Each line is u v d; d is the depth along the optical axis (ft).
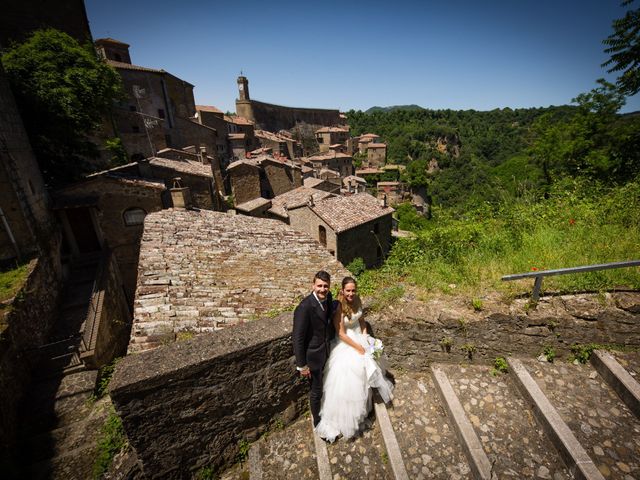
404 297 12.51
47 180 52.21
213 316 17.88
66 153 54.24
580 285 11.70
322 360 9.87
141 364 8.49
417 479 8.73
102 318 32.53
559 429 8.89
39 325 29.60
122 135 89.35
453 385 11.02
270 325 10.37
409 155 268.00
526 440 9.21
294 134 234.79
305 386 11.30
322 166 176.76
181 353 8.93
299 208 64.44
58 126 49.75
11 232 32.01
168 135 112.27
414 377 11.88
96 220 46.47
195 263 24.11
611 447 8.55
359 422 10.57
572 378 10.59
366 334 10.75
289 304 19.93
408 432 10.02
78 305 36.88
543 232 16.28
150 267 22.62
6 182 31.71
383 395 10.43
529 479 8.22
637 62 28.55
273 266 25.57
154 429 8.73
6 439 19.86
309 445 10.55
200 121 133.08
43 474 17.35
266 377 10.14
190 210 36.70
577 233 15.64
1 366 22.15
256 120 209.87
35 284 30.76
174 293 19.89
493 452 8.94
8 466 18.06
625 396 9.68
